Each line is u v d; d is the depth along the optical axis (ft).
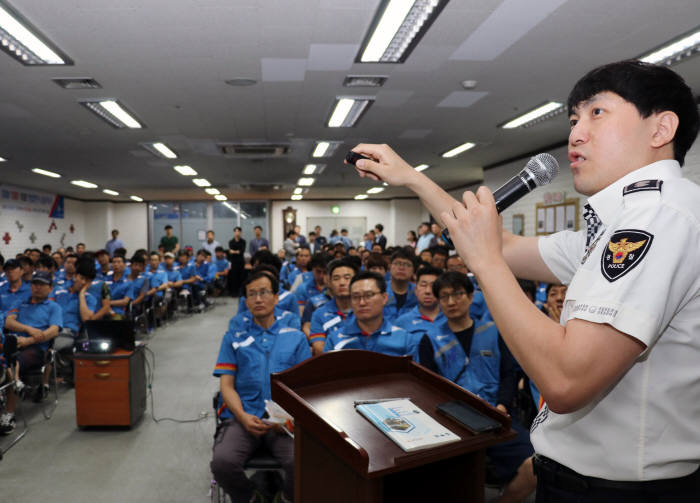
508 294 1.66
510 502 5.92
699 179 14.97
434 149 25.67
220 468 6.86
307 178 37.88
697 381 1.71
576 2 9.68
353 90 15.47
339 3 9.66
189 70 13.38
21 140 22.50
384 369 3.41
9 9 9.76
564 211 23.32
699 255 1.62
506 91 15.61
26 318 13.80
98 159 27.86
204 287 30.37
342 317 10.35
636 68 1.90
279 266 18.58
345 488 2.32
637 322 1.49
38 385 13.65
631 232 1.65
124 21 10.34
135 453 10.34
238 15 10.12
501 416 2.48
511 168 28.53
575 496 1.94
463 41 11.62
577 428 1.94
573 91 2.10
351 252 28.02
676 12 10.05
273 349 8.03
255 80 14.29
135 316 21.26
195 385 14.94
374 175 2.76
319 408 2.76
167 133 21.31
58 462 9.93
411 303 12.45
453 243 1.94
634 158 1.89
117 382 11.43
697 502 1.77
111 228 53.83
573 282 1.90
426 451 2.25
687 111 1.88
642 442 1.77
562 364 1.51
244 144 23.98
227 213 55.01
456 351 7.91
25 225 41.32
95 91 15.15
